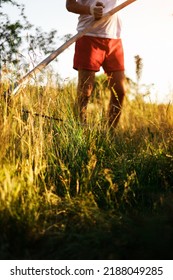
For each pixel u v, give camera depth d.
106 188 4.42
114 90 6.25
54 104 5.27
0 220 3.47
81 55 6.13
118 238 3.33
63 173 4.44
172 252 3.05
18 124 4.75
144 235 3.12
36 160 4.44
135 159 4.83
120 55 6.28
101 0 6.19
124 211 4.16
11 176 4.13
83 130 5.10
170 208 3.73
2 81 4.91
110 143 5.16
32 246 3.35
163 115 6.42
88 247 3.31
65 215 3.90
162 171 4.71
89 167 4.45
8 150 4.50
